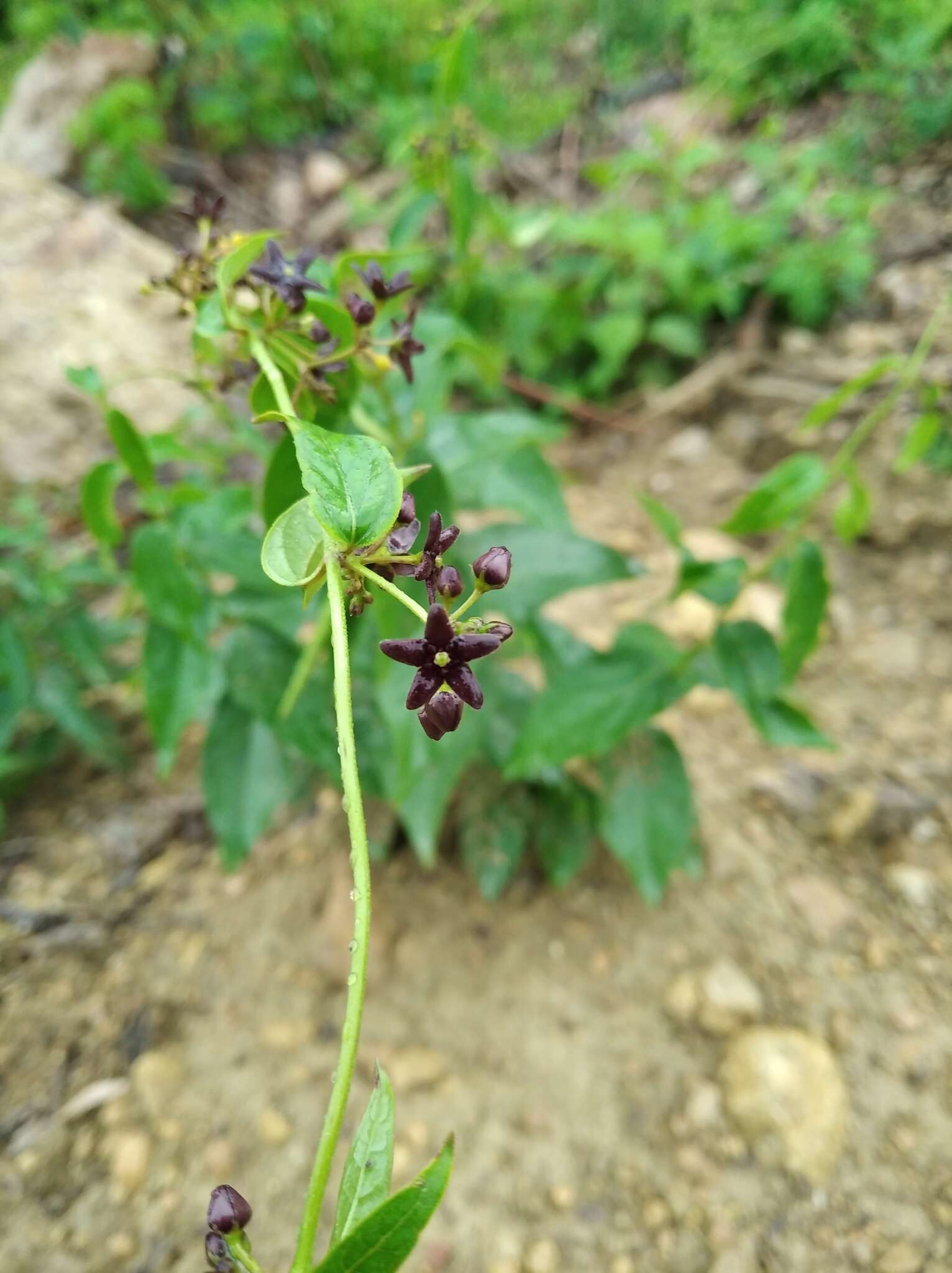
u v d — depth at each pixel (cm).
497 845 28
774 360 50
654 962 27
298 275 16
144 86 67
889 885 28
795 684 35
